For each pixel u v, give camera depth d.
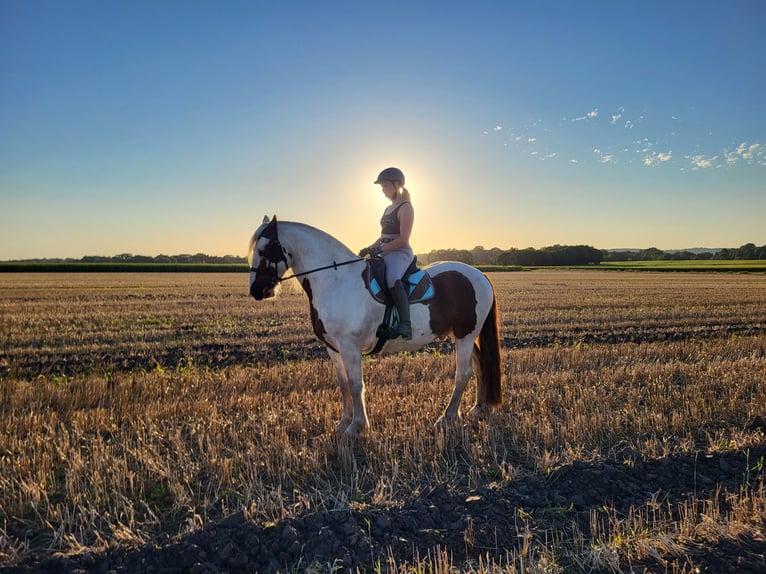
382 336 5.79
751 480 4.82
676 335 14.72
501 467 4.92
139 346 12.38
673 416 6.24
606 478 4.79
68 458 5.12
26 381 8.73
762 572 3.42
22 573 3.40
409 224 5.69
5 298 24.00
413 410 6.79
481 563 3.41
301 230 5.84
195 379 8.31
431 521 4.11
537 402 7.07
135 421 6.31
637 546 3.71
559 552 3.74
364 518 4.09
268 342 13.15
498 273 60.31
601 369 8.91
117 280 42.53
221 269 71.44
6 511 4.21
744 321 17.44
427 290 5.98
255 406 6.95
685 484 4.79
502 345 13.11
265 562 3.64
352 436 5.70
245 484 4.61
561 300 23.72
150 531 3.96
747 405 6.77
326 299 5.70
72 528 4.00
